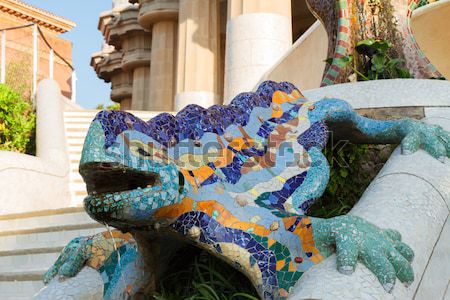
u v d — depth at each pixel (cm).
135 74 2155
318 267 273
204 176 293
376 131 395
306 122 366
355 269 262
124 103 2388
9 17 2095
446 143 367
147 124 271
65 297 315
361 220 284
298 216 295
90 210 243
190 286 322
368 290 252
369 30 500
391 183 336
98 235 340
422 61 511
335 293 247
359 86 434
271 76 1058
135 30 2092
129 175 251
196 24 1560
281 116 362
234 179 307
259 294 284
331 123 381
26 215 739
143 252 297
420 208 313
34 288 567
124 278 311
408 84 430
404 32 517
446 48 777
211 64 1547
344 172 414
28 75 1898
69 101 1298
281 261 285
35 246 668
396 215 305
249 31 1160
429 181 334
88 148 238
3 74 1203
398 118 417
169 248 306
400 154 369
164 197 252
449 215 329
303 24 1869
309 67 874
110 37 2175
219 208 287
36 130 993
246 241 284
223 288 311
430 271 297
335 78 475
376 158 422
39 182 848
